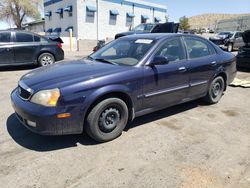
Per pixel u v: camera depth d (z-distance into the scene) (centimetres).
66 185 250
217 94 519
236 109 490
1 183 251
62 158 297
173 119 428
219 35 1839
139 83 353
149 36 424
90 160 294
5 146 322
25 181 254
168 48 402
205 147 331
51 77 322
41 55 902
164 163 291
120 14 3073
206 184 254
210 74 477
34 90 302
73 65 376
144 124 403
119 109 342
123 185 251
